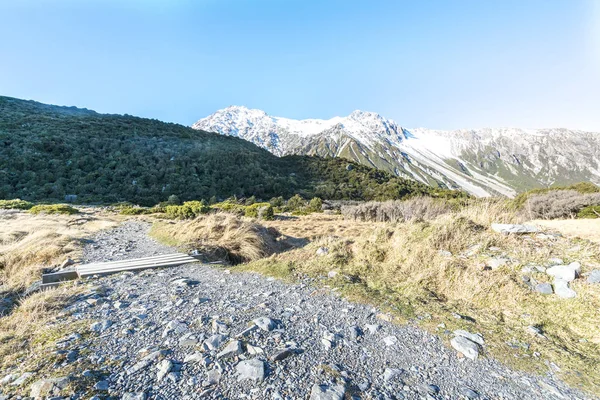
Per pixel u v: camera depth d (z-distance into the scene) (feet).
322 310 15.93
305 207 161.38
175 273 25.38
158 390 8.82
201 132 354.95
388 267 22.74
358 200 242.37
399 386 9.53
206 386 9.08
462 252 22.03
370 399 8.75
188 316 14.98
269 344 11.89
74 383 8.83
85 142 216.95
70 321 14.40
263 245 38.01
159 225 59.93
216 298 18.08
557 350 12.06
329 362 10.75
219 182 215.31
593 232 22.12
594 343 12.62
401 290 19.03
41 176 162.20
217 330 13.08
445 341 12.72
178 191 186.19
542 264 18.66
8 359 10.59
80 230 54.90
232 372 9.86
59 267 28.78
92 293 19.04
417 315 15.34
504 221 25.82
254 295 18.60
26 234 47.21
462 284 18.45
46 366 9.95
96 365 10.16
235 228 40.83
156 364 10.26
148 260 30.01
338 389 9.02
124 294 19.16
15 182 153.48
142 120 331.36
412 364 10.93
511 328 14.06
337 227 74.08
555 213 67.56
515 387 9.77
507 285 17.19
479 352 11.82
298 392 8.93
